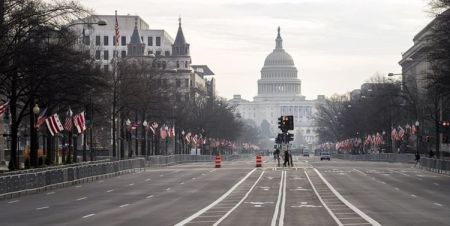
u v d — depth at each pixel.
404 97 168.88
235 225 41.41
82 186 83.31
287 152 142.12
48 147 113.81
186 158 189.25
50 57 82.19
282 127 139.25
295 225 41.00
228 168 135.62
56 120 94.50
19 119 90.38
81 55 92.06
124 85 141.50
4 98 117.75
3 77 92.38
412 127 172.12
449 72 102.19
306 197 65.44
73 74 88.31
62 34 82.12
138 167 126.69
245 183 87.75
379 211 50.81
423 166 131.75
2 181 63.84
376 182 88.94
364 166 146.62
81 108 117.94
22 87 91.69
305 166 145.75
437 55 100.81
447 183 87.00
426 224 41.47
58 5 84.19
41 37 81.25
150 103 159.38
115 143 149.88
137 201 61.75
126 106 143.88
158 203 59.56
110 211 52.00
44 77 85.88
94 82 93.75
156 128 164.12
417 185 83.06
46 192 73.50
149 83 158.62
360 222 42.69
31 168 85.81
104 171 101.19
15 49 78.19
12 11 78.38
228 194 69.94
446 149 149.25
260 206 55.91
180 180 94.88
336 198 64.00
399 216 46.78
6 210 53.28
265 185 83.69
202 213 50.03
